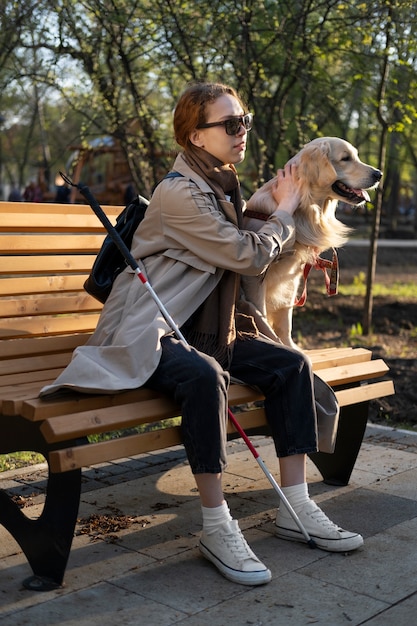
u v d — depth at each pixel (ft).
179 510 10.97
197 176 9.86
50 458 7.86
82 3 22.22
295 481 9.83
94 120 24.93
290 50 22.89
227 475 12.48
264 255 9.61
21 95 50.42
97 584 8.67
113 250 10.09
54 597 8.36
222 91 10.02
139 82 24.66
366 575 8.92
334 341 24.00
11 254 10.96
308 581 8.77
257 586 8.63
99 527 10.30
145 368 8.82
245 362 9.76
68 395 8.51
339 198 11.25
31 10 23.84
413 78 24.08
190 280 9.66
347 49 23.17
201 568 9.09
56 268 11.30
